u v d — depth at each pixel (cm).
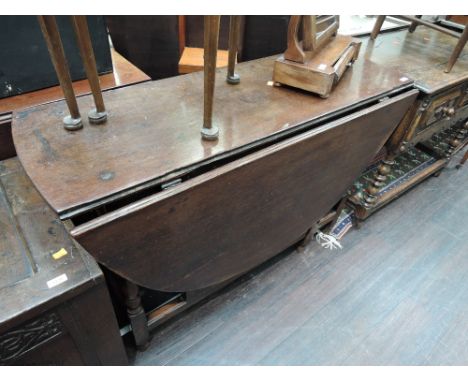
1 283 64
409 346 115
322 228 151
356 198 150
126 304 87
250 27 144
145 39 146
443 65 127
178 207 65
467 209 171
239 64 106
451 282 135
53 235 73
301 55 88
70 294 64
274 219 93
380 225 159
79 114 71
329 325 119
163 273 75
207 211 72
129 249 64
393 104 99
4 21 83
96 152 66
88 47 64
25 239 72
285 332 116
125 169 63
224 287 128
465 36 112
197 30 165
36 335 66
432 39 154
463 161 194
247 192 77
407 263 142
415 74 118
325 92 88
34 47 91
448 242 152
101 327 78
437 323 121
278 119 81
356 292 130
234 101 87
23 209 78
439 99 120
